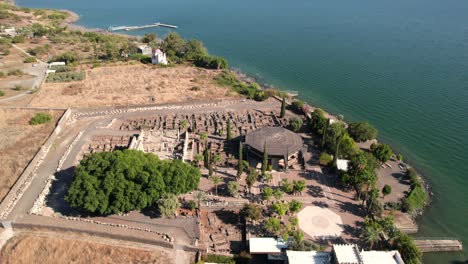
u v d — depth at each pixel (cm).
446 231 11125
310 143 14888
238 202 11525
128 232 9956
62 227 9944
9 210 10556
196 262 9388
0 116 15638
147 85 19975
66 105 17275
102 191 10212
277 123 16138
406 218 11381
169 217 10694
